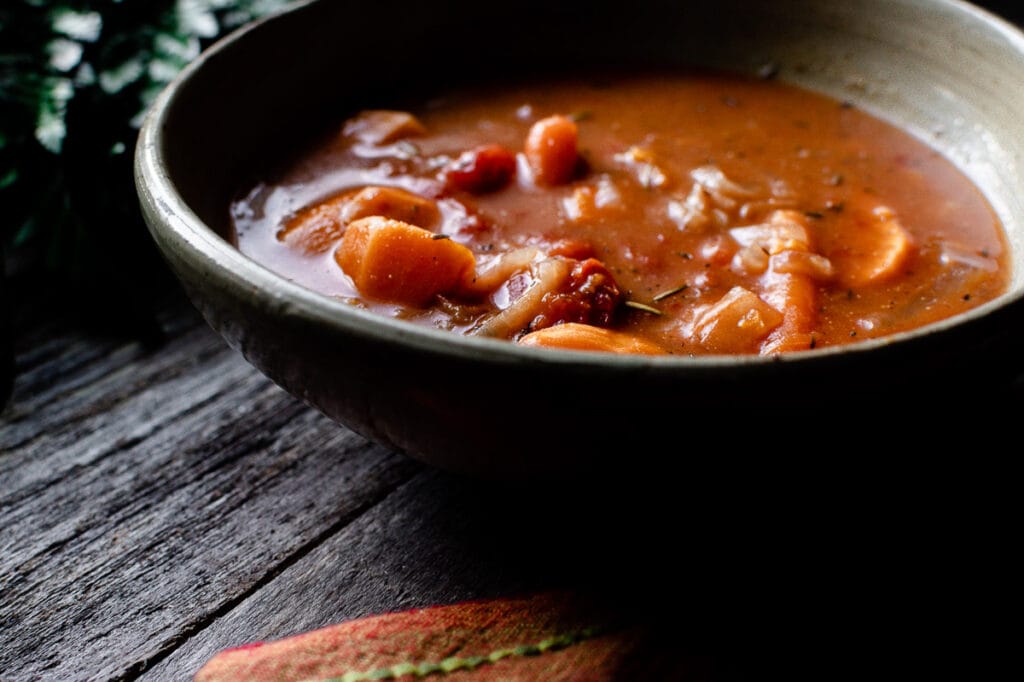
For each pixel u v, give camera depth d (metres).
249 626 0.28
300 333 0.24
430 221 0.32
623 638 0.27
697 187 0.33
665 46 0.38
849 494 0.30
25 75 0.36
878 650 0.27
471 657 0.27
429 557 0.29
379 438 0.27
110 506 0.30
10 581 0.29
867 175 0.34
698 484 0.25
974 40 0.33
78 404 0.33
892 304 0.30
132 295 0.36
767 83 0.38
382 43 0.36
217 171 0.32
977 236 0.32
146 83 0.37
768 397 0.24
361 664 0.27
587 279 0.29
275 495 0.31
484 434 0.25
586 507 0.28
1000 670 0.27
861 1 0.36
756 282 0.31
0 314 0.33
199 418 0.33
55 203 0.36
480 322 0.29
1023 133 0.32
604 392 0.23
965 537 0.29
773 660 0.27
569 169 0.33
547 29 0.38
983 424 0.32
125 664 0.27
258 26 0.33
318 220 0.31
